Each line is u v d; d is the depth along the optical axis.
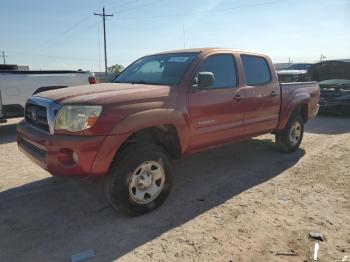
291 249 3.25
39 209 4.12
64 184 4.91
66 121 3.54
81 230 3.62
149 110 3.84
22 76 9.09
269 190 4.71
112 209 4.02
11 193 4.61
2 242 3.39
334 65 12.59
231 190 4.72
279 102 6.00
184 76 4.39
